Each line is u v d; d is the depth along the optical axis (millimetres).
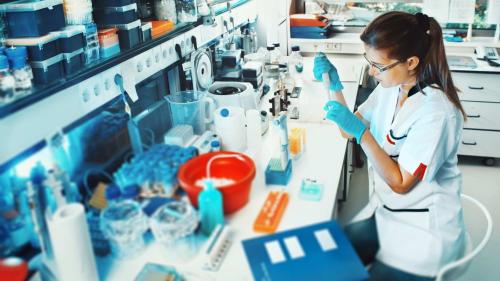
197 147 1870
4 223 1372
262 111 2295
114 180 1654
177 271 1332
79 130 1743
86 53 1825
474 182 3402
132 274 1345
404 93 1807
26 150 1500
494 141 3500
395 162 1729
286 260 1304
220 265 1349
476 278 2438
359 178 3377
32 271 1302
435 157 1601
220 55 2881
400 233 1633
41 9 1627
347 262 1290
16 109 1418
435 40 1641
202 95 2344
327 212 1581
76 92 1727
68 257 1213
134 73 2072
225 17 3084
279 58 3170
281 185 1764
